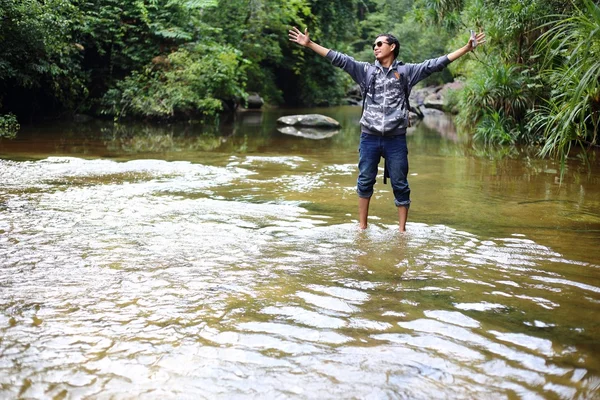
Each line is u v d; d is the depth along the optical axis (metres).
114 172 6.59
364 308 2.62
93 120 14.41
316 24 25.59
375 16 42.09
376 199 5.36
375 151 4.10
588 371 2.05
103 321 2.44
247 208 4.81
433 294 2.82
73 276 3.00
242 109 20.92
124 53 15.23
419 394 1.89
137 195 5.27
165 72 15.09
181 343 2.24
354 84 33.16
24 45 11.84
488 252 3.58
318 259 3.38
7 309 2.55
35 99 13.73
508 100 10.83
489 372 2.04
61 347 2.19
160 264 3.23
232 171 6.93
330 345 2.24
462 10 12.59
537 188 6.04
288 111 21.62
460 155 9.06
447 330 2.39
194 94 15.05
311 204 5.06
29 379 1.96
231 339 2.28
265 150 9.35
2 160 7.19
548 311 2.62
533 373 2.03
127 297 2.71
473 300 2.75
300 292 2.82
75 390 1.90
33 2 11.44
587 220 4.54
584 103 4.89
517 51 10.89
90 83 15.38
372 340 2.29
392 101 4.04
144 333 2.33
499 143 10.80
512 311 2.62
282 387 1.92
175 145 9.80
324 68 27.62
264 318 2.49
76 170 6.63
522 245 3.76
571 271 3.23
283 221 4.37
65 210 4.57
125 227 4.07
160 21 15.77
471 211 4.86
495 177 6.80
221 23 19.78
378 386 1.93
